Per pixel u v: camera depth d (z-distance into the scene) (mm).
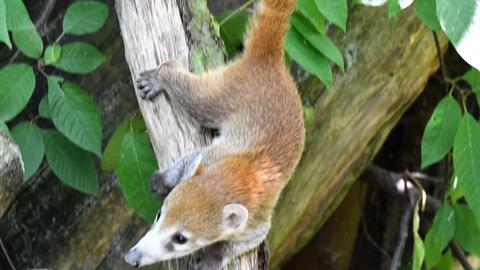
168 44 7781
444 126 8422
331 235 11922
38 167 8586
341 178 10164
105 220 9469
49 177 9531
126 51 7926
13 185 6840
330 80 7938
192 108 7781
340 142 9906
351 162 10117
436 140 8453
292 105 7992
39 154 8031
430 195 12047
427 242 9477
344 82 9781
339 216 11914
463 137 8164
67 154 8367
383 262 12625
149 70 7727
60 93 7988
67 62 8039
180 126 7727
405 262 12336
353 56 9797
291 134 7852
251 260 7570
